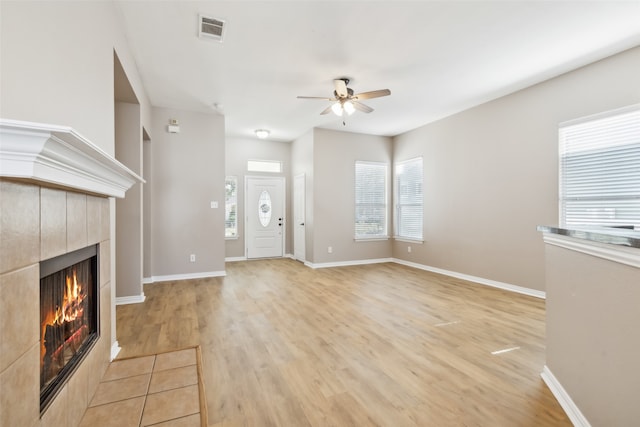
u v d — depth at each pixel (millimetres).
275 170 7266
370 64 3445
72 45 1585
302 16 2592
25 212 1105
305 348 2490
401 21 2670
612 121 3252
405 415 1674
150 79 3783
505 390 1907
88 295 1880
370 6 2471
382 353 2400
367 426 1587
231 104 4695
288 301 3787
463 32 2836
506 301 3773
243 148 6953
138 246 3754
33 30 1241
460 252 5090
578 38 2926
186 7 2467
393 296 4008
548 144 3830
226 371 2131
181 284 4656
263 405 1758
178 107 4832
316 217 6105
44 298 1333
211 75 3699
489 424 1599
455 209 5180
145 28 2742
